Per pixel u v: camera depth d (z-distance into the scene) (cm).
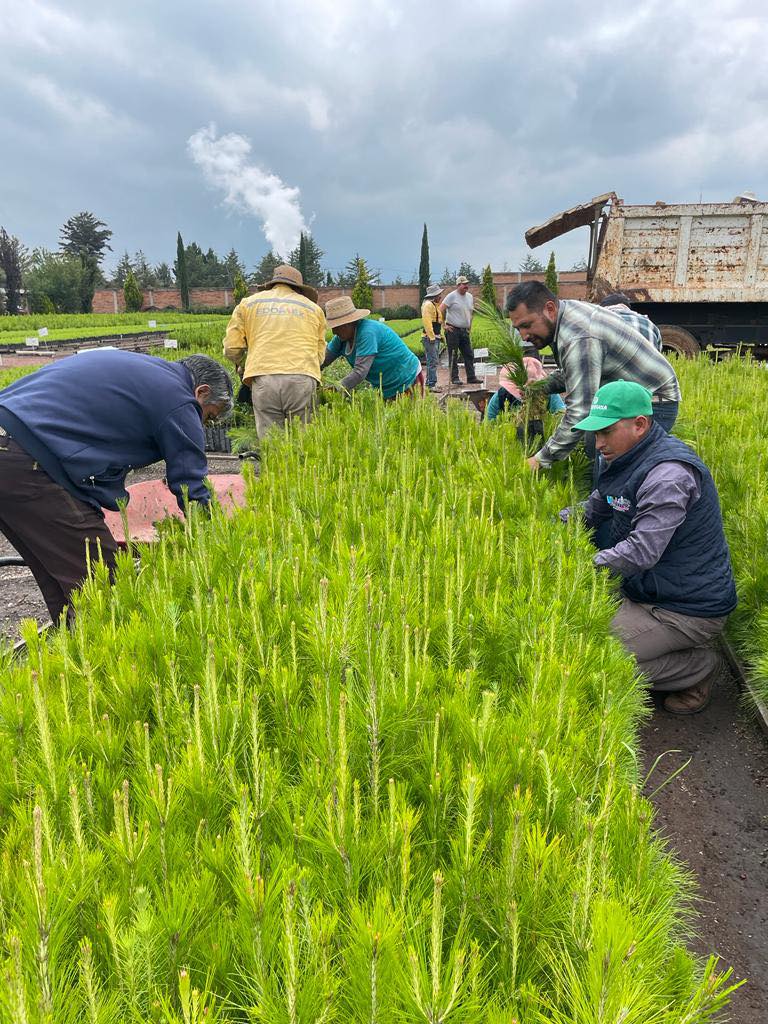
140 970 119
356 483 409
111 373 346
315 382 666
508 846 140
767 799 324
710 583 367
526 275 5081
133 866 137
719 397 830
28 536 349
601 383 479
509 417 596
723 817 313
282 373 644
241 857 137
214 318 5472
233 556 302
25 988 110
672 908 160
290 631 238
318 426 559
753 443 600
